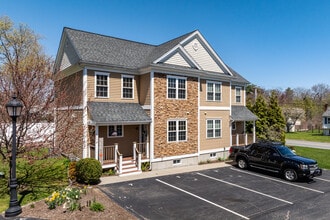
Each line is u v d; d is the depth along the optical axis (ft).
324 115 149.59
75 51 48.70
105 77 50.19
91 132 46.96
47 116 35.68
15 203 25.38
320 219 25.96
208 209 28.48
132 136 54.95
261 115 81.61
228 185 38.81
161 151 51.11
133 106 52.54
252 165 49.11
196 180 41.68
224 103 65.46
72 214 25.02
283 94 233.14
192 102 56.75
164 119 51.80
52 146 34.35
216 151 62.28
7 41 86.12
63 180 38.34
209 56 62.34
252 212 27.73
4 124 30.66
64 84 56.85
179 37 61.72
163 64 51.75
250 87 155.74
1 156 35.42
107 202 29.50
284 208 29.07
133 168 47.16
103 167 44.34
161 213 26.99
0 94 31.19
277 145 47.93
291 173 41.88
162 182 40.11
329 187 38.27
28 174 40.42
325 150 79.82
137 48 62.39
